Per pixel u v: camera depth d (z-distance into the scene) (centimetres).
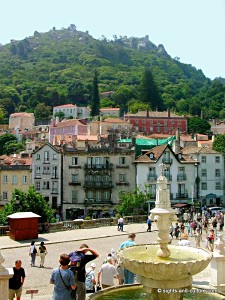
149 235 4972
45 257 3738
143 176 8544
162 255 1581
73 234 4966
